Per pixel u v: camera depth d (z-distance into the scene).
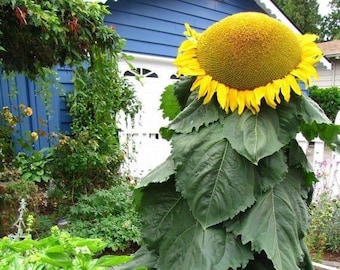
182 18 6.02
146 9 5.50
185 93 1.13
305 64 0.92
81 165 3.81
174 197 1.05
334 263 2.66
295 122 0.92
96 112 4.10
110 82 3.80
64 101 4.84
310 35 0.97
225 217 0.88
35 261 0.76
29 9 2.27
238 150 0.88
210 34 0.95
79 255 0.79
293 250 0.88
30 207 3.15
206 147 0.93
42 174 3.83
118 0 5.11
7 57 2.91
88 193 3.95
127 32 5.32
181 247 0.98
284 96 0.89
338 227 2.84
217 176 0.90
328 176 3.28
